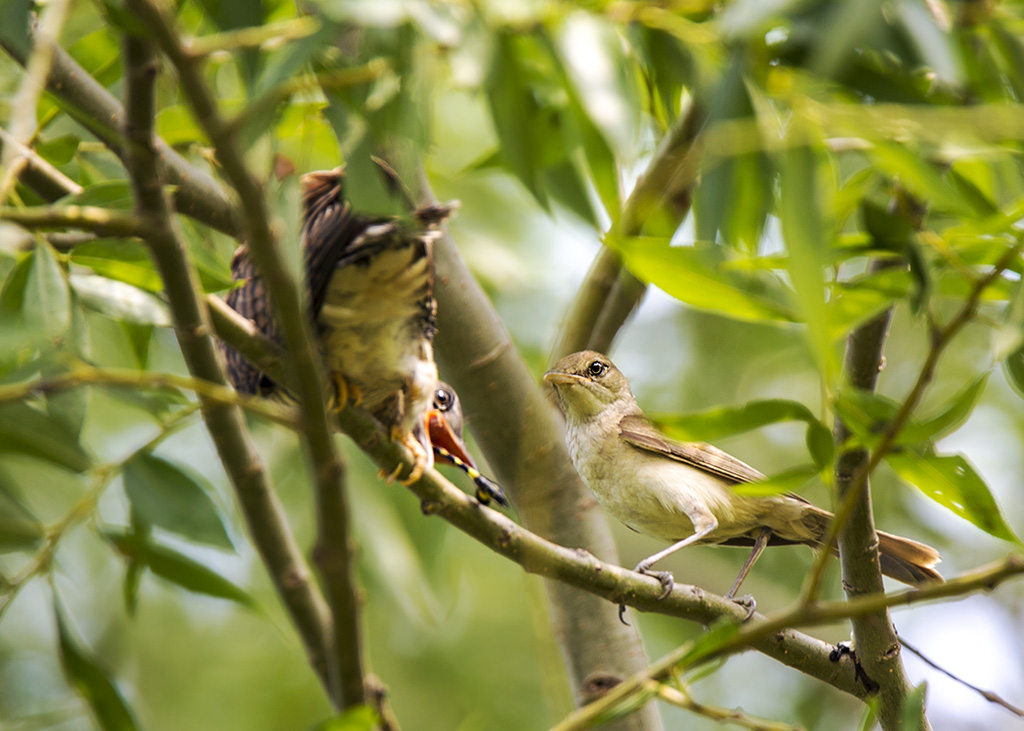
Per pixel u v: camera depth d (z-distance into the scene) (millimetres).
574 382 9664
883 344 6230
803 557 13273
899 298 5277
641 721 7207
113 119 6332
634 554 13336
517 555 6180
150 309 5238
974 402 4922
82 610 12070
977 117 4359
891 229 5211
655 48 5598
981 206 5738
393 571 8305
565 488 7742
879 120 4512
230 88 8805
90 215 4344
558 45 5004
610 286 9344
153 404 6207
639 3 5426
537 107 6562
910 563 8352
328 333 6098
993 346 4965
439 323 7625
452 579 10672
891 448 5258
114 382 4320
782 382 14320
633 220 5945
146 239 4480
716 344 14758
